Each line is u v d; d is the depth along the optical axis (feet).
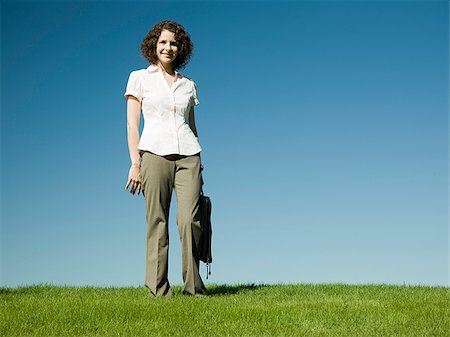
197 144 19.97
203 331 14.11
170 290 19.71
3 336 13.94
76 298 19.03
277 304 17.31
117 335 13.82
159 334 13.71
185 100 19.93
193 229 19.53
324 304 17.30
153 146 19.17
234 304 17.21
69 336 13.82
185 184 19.56
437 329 14.39
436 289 22.22
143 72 19.92
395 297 19.19
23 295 21.21
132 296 19.70
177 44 20.16
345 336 13.88
